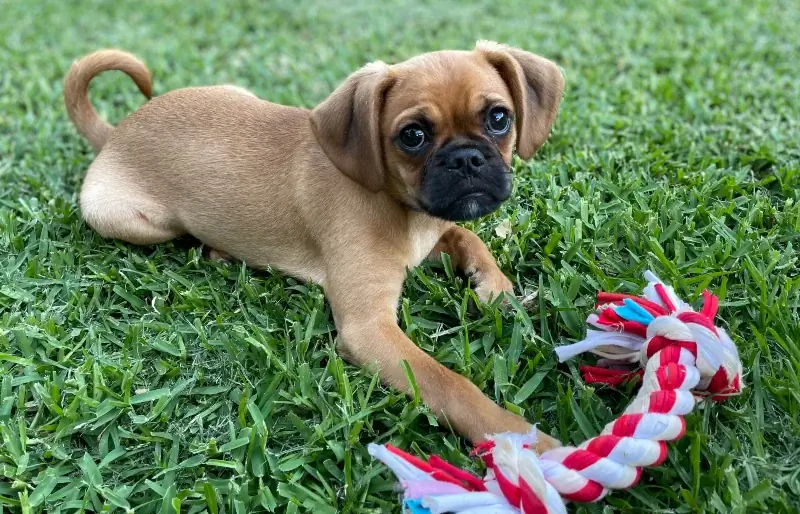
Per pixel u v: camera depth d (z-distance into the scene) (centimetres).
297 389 29
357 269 31
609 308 28
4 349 32
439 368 28
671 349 25
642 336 27
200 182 36
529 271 35
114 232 38
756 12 62
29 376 30
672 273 32
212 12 70
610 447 22
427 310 33
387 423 28
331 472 26
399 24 65
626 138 46
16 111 52
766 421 26
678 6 65
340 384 28
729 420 26
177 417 29
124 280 36
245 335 31
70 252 37
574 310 31
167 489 26
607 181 41
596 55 57
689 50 56
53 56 61
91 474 26
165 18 69
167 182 37
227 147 36
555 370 29
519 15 66
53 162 47
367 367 29
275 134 36
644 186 40
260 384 30
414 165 30
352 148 31
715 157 43
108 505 25
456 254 36
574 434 26
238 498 25
